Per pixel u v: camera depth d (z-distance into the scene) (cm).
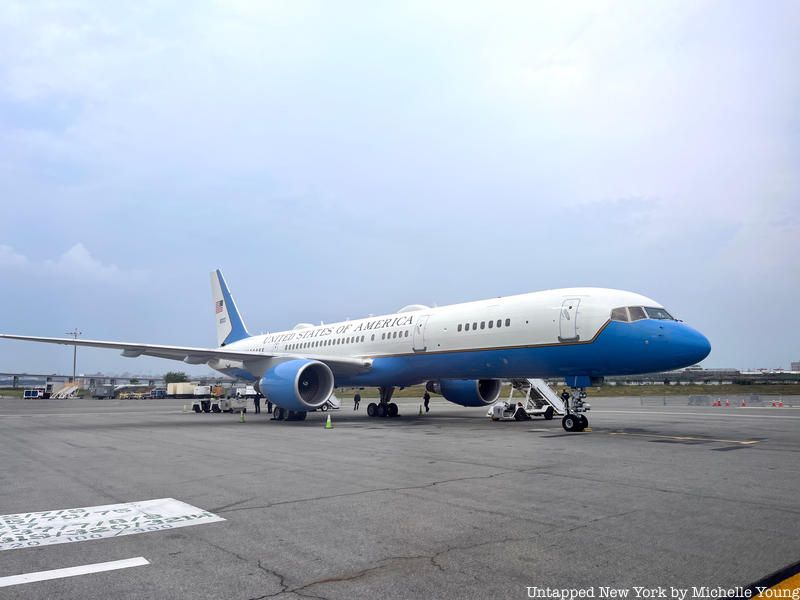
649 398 5428
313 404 2292
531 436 1606
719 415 2614
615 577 447
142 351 2441
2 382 19462
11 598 413
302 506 705
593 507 685
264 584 439
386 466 1032
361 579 448
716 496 745
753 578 443
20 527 618
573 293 1870
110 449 1383
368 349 2592
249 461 1125
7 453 1320
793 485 820
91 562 497
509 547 527
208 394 5734
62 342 2183
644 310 1703
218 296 4069
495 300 2147
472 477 901
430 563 484
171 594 420
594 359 1755
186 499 760
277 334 3425
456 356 2173
